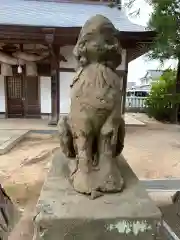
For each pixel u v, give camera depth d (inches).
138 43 290.8
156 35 274.2
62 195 63.6
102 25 68.2
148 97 501.0
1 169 168.7
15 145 237.3
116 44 70.7
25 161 186.7
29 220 100.0
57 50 318.3
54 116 338.3
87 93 66.6
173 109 415.2
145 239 57.2
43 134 285.9
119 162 88.4
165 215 104.8
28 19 311.0
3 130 297.0
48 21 309.0
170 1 265.6
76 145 70.6
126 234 56.6
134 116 504.7
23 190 133.3
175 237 86.3
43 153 208.7
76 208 57.8
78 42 71.6
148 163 191.8
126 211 57.5
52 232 55.1
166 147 245.1
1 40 287.7
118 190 65.5
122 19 348.2
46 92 399.2
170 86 431.8
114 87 68.2
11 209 103.7
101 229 55.9
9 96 398.0
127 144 254.5
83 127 66.9
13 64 338.0
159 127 368.8
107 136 67.6
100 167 68.1
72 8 386.0
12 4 372.5
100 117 66.7
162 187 139.3
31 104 402.3
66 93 378.9
